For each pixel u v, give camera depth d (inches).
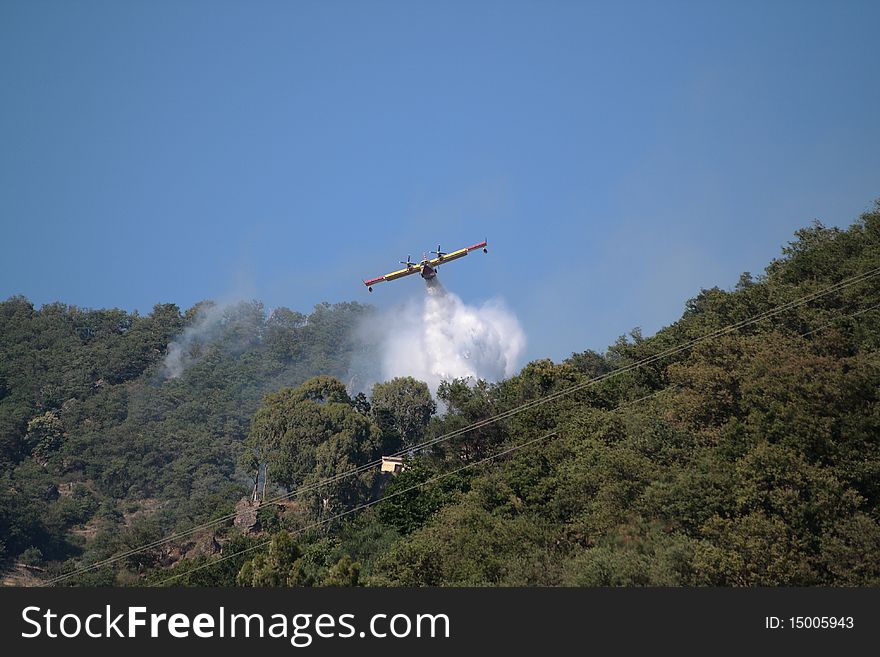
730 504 2022.6
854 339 2677.2
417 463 3528.5
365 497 4303.6
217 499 4825.3
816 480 1951.3
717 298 3260.3
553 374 3545.8
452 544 2415.1
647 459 2290.8
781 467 2003.0
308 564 2864.2
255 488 4753.9
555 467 2610.7
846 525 1855.3
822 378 2271.2
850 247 3324.3
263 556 2096.5
